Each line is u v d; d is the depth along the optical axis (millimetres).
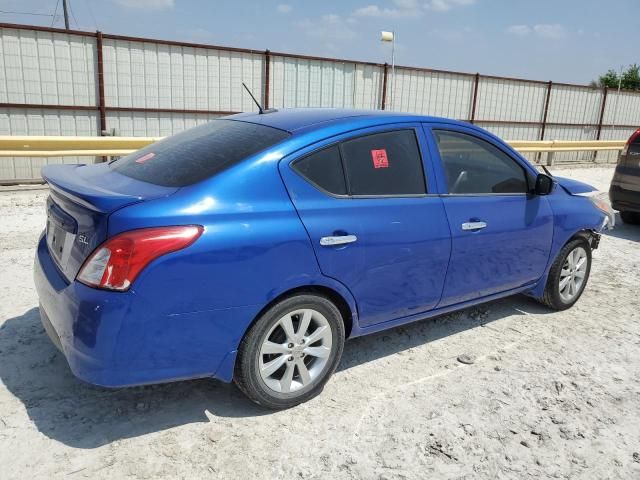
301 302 3047
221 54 12828
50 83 10969
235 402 3238
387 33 14953
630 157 8117
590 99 20516
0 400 3125
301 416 3125
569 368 3828
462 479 2689
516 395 3447
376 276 3348
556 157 19469
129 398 3227
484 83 17781
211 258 2684
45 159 10672
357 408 3227
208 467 2680
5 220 7238
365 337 4168
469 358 3875
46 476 2562
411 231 3457
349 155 3293
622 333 4457
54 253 3070
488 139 4070
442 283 3754
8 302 4453
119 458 2711
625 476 2768
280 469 2689
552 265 4633
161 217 2617
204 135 3510
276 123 3381
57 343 2867
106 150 10328
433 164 3691
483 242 3910
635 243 7609
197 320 2711
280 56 13656
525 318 4680
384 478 2662
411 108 16594
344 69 14883
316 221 3045
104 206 2592
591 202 4914
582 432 3102
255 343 2930
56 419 2984
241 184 2879
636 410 3352
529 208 4262
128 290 2523
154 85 12156
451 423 3121
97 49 11250
